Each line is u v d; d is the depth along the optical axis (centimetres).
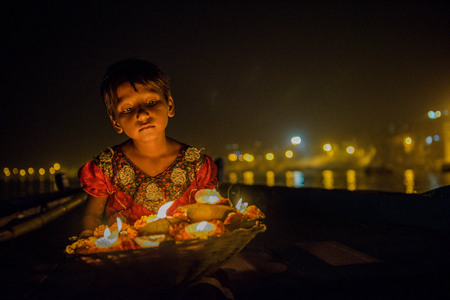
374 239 327
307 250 289
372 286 200
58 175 859
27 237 415
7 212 341
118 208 174
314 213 533
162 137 175
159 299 133
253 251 289
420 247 290
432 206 363
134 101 161
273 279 213
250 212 141
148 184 173
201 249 115
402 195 402
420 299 181
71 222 542
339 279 211
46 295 190
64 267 254
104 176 173
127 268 119
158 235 112
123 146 180
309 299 182
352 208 463
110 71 168
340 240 328
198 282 132
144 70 164
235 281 210
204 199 142
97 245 122
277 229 398
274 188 650
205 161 183
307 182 2584
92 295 182
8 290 203
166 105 171
